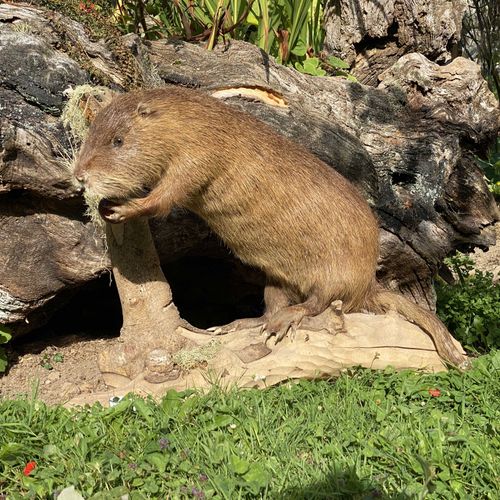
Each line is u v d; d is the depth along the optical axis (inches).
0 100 100.1
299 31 121.3
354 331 100.8
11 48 100.4
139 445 92.4
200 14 117.9
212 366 100.2
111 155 97.2
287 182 100.6
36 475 90.0
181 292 117.4
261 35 119.3
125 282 102.0
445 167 115.0
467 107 117.6
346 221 101.7
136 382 100.2
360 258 102.2
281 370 100.0
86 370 105.7
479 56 197.0
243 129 99.7
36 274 104.8
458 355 102.0
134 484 89.4
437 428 93.0
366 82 129.2
